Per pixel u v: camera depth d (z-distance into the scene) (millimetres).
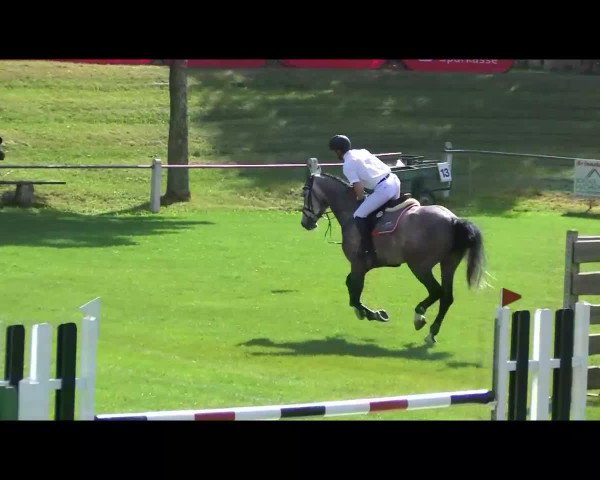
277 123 33844
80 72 36781
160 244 21281
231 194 28750
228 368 11820
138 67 37781
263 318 14797
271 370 11797
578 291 10578
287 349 12977
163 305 15430
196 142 32344
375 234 13750
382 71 38344
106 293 16141
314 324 14500
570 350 8680
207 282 17359
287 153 31828
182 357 12328
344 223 14195
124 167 26219
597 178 25469
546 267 19188
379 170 13844
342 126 33750
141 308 15148
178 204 27734
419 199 22531
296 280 17797
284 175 30141
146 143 32250
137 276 17688
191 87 36500
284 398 10375
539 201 27906
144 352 12500
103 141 32062
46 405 6891
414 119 34312
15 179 28719
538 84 37031
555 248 21391
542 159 31375
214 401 10180
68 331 6980
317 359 12469
